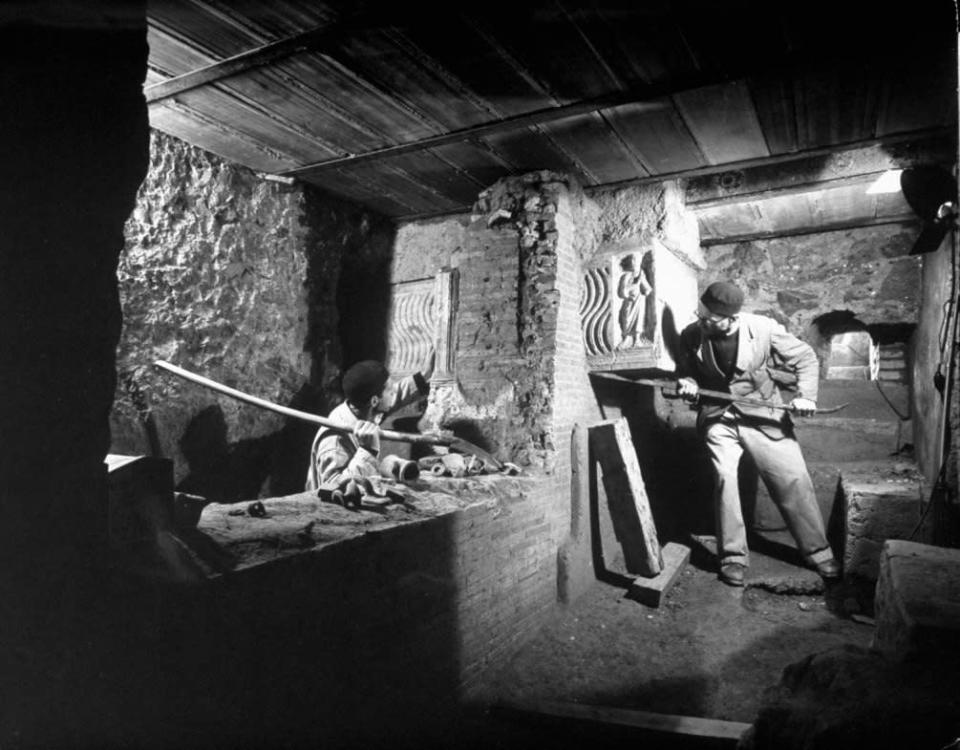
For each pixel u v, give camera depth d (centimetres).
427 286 575
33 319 142
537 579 402
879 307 555
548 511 423
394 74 320
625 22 273
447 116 368
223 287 454
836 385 562
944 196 415
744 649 373
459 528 316
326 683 227
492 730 300
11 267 138
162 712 169
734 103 345
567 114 358
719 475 479
